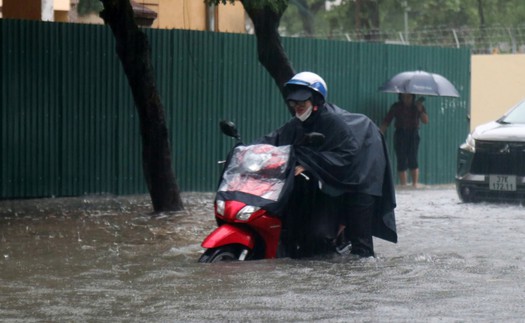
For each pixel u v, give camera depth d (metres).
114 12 21.80
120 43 21.98
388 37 55.00
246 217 14.48
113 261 15.13
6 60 24.48
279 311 11.27
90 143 25.86
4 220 20.69
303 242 15.12
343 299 12.01
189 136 27.81
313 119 15.10
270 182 14.80
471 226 19.98
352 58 31.69
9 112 24.55
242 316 11.02
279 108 29.59
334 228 15.14
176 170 27.55
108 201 24.81
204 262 14.66
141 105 22.19
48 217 21.28
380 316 10.99
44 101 25.09
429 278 13.56
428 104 33.84
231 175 15.03
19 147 24.73
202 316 11.02
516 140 24.11
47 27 25.09
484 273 14.01
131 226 19.78
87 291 12.55
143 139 22.42
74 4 39.56
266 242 14.77
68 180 25.53
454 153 34.81
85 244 17.17
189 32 27.72
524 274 13.94
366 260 14.97
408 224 20.33
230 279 13.32
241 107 28.80
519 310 11.34
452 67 34.84
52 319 10.90
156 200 22.55
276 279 13.34
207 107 28.14
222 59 28.38
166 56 27.31
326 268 14.28
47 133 25.16
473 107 42.91
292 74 25.28
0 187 24.45
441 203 25.09
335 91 31.30
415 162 32.31
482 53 45.56
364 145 15.12
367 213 15.16
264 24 25.00
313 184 14.91
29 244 17.14
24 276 13.75
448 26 71.44
